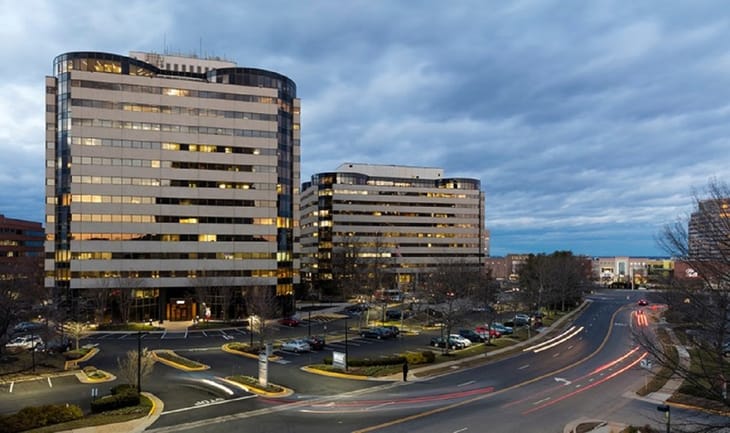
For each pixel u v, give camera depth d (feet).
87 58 278.67
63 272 272.92
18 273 248.73
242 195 298.76
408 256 531.91
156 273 281.95
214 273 290.56
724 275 69.31
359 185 526.57
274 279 301.22
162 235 284.00
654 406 111.04
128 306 257.96
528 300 272.31
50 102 282.15
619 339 219.61
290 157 322.34
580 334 237.25
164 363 158.30
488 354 178.09
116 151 279.08
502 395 119.96
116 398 103.91
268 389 120.98
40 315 182.09
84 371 144.77
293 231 323.37
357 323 265.34
